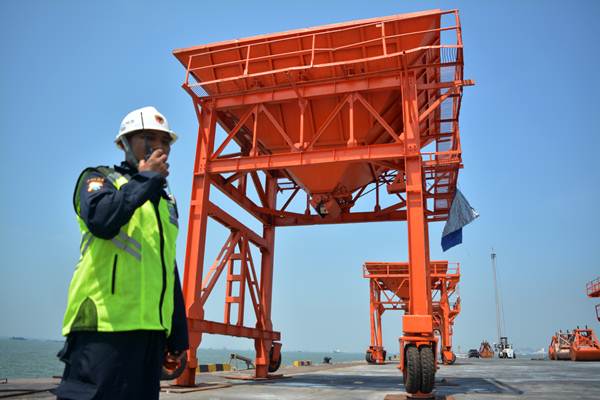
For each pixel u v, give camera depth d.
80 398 1.90
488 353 77.75
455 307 40.56
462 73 13.38
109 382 1.94
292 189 19.50
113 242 2.11
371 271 36.16
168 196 2.56
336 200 17.06
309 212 18.34
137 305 2.06
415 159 12.55
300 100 14.23
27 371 52.41
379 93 14.46
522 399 10.28
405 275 34.47
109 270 2.06
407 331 10.64
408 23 13.24
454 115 15.01
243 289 15.38
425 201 16.25
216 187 14.86
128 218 2.00
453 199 16.73
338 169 15.82
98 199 2.00
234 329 14.37
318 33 13.73
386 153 12.94
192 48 14.80
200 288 13.34
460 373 22.94
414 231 11.88
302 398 9.95
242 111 15.52
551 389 13.11
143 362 2.07
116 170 2.36
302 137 13.92
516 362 43.91
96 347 1.96
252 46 14.45
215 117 15.09
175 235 2.46
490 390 12.64
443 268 35.91
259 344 16.14
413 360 10.26
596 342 44.44
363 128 15.33
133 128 2.43
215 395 10.37
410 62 13.73
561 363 39.75
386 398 10.16
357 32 13.64
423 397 10.28
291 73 13.64
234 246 15.25
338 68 14.00
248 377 16.05
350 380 15.80
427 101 16.03
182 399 9.54
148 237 2.22
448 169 15.88
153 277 2.16
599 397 10.98
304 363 37.28
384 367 30.12
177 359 2.46
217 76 14.91
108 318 1.98
